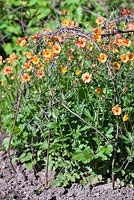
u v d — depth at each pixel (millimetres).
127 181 2039
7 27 3266
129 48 2188
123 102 2021
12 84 2377
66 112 2023
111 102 2027
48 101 2094
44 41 2084
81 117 2004
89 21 3115
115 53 2061
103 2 3236
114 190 2010
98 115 2031
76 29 1984
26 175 2145
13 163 2203
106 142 1988
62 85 2117
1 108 2459
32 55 2090
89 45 2092
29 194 2055
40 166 2154
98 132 1930
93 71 2043
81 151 1993
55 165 2102
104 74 2020
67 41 2152
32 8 3412
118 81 2018
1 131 2461
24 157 2158
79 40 1992
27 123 2094
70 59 2107
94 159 2006
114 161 1997
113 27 2137
